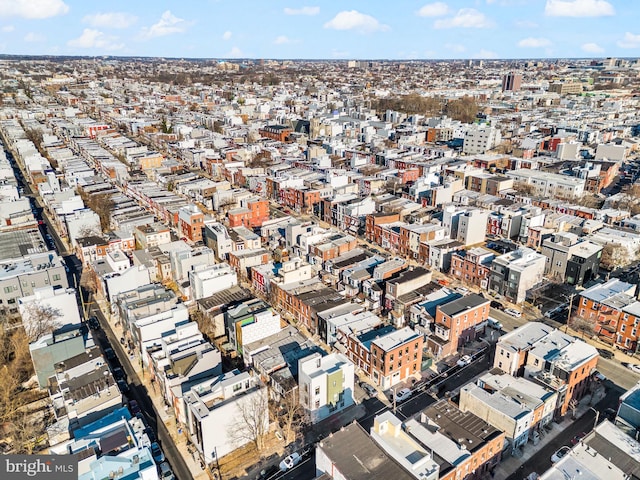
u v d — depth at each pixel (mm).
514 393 96188
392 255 178375
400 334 113562
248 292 137250
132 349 124000
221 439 90188
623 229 182125
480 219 181500
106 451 79938
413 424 87188
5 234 175250
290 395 100375
